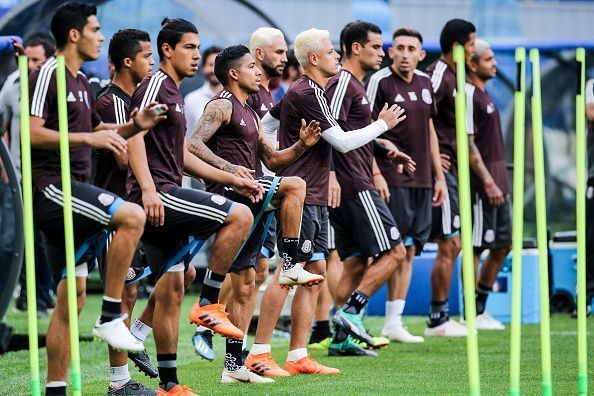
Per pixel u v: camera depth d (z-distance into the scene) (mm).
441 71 35906
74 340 18641
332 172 29875
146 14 48219
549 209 55062
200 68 50125
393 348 32531
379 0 55938
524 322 40219
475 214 36938
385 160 33156
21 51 30297
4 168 28109
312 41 26828
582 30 59000
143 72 24688
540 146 19234
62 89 18781
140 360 25234
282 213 24641
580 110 20078
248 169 24359
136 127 20594
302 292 27141
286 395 23203
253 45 29500
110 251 20203
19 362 29734
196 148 24453
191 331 37594
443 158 36031
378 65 30344
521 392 23719
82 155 20797
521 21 58375
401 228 33281
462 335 36344
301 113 26719
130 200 22297
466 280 17797
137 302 46031
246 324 25594
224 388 24469
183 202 21797
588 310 41031
